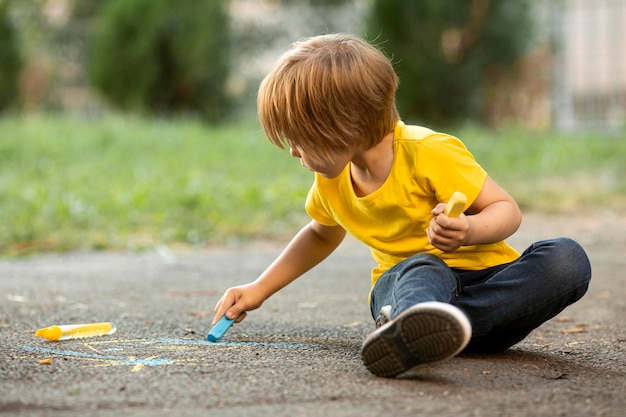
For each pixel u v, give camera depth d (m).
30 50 18.23
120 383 2.30
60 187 8.79
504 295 2.60
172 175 9.91
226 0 16.94
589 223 7.77
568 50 17.89
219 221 7.39
